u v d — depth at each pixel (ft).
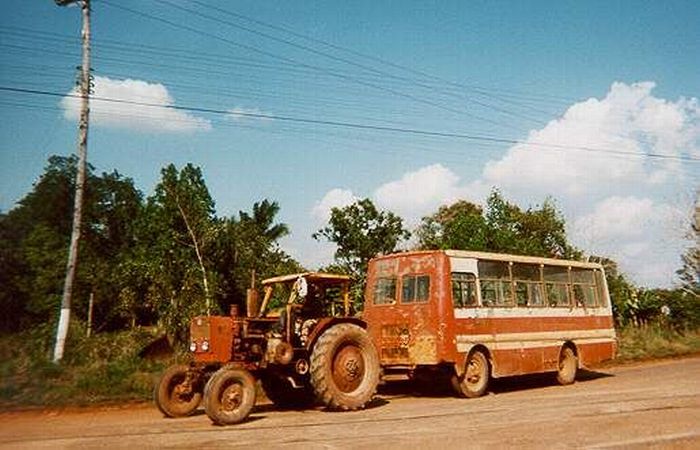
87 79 76.13
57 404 47.50
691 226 130.41
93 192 179.01
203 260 83.92
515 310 55.98
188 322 73.10
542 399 47.39
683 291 127.95
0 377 53.16
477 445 29.71
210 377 39.99
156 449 30.42
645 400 43.73
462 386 50.29
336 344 44.29
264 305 47.55
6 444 32.55
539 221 119.24
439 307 49.88
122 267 95.40
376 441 31.32
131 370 55.21
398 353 51.83
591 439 30.63
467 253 52.95
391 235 90.27
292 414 42.91
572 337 61.62
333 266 89.10
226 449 30.12
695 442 29.63
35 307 137.59
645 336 101.91
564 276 62.95
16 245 150.41
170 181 87.25
